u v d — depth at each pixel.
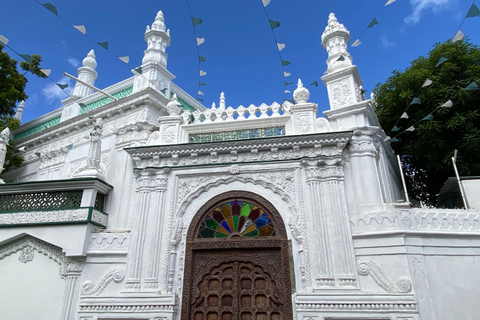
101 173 8.30
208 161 7.39
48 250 7.03
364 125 7.07
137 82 10.12
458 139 9.58
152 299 6.18
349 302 5.59
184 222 7.01
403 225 5.92
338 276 5.93
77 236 6.87
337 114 7.41
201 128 7.95
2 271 7.04
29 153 11.72
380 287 5.70
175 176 7.37
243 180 7.14
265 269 6.40
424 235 5.86
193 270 6.63
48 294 6.63
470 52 9.94
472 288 5.52
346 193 6.66
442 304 5.40
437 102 9.52
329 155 6.89
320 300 5.70
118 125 9.48
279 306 6.07
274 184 6.94
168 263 6.59
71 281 6.61
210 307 6.28
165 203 7.16
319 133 6.90
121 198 7.89
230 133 7.83
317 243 6.21
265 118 7.64
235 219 6.94
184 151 7.46
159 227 6.89
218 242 6.72
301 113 7.59
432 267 5.67
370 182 6.60
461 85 9.48
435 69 10.13
